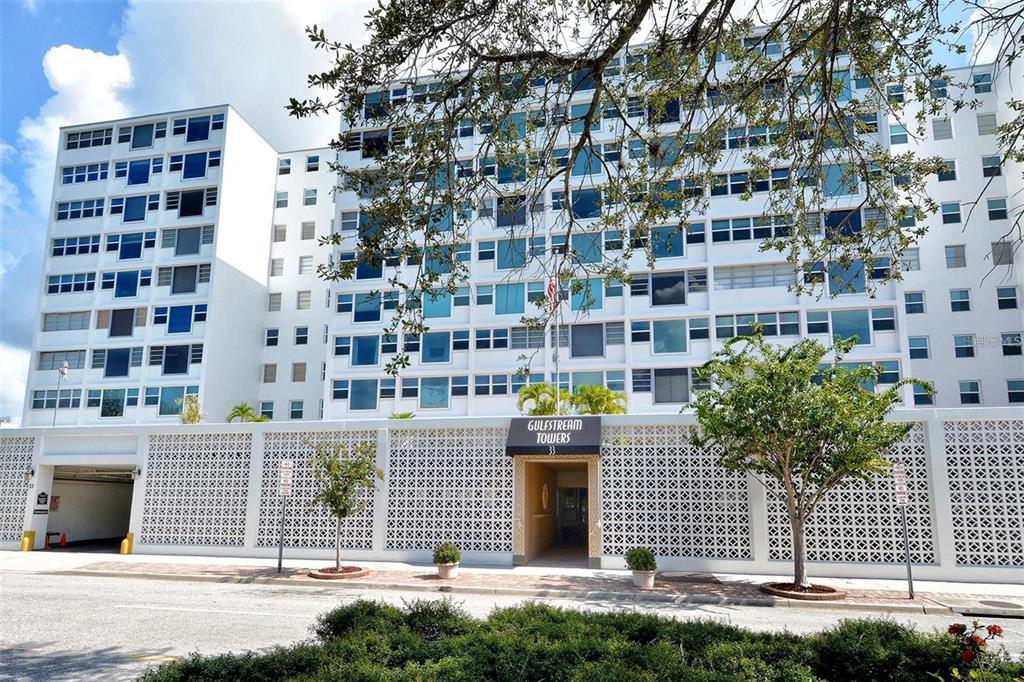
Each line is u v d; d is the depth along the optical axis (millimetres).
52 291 41594
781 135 8570
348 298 37188
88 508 29625
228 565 19547
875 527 17766
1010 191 34500
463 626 7086
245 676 5684
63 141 43250
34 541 24578
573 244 31422
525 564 19969
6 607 12828
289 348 43969
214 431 22688
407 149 7223
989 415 17500
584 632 6734
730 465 16406
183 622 11305
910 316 35125
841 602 14156
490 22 6973
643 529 19031
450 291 7766
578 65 7453
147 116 42219
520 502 20016
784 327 31750
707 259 32750
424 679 5375
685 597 14797
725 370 16062
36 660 8531
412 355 35750
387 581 16672
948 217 35281
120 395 39344
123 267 40844
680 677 5414
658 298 33312
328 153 46000
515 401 34250
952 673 5164
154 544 22516
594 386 29047
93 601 13688
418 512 20609
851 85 26328
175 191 41188
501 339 34844
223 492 22312
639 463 19297
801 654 5918
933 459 17594
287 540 21453
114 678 7637
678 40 7633
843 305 31125
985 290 34438
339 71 6656
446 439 20750
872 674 5609
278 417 43188
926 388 15133
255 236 43844
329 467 17922
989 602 14195
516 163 8484
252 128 43781
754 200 32531
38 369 40750
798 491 18062
